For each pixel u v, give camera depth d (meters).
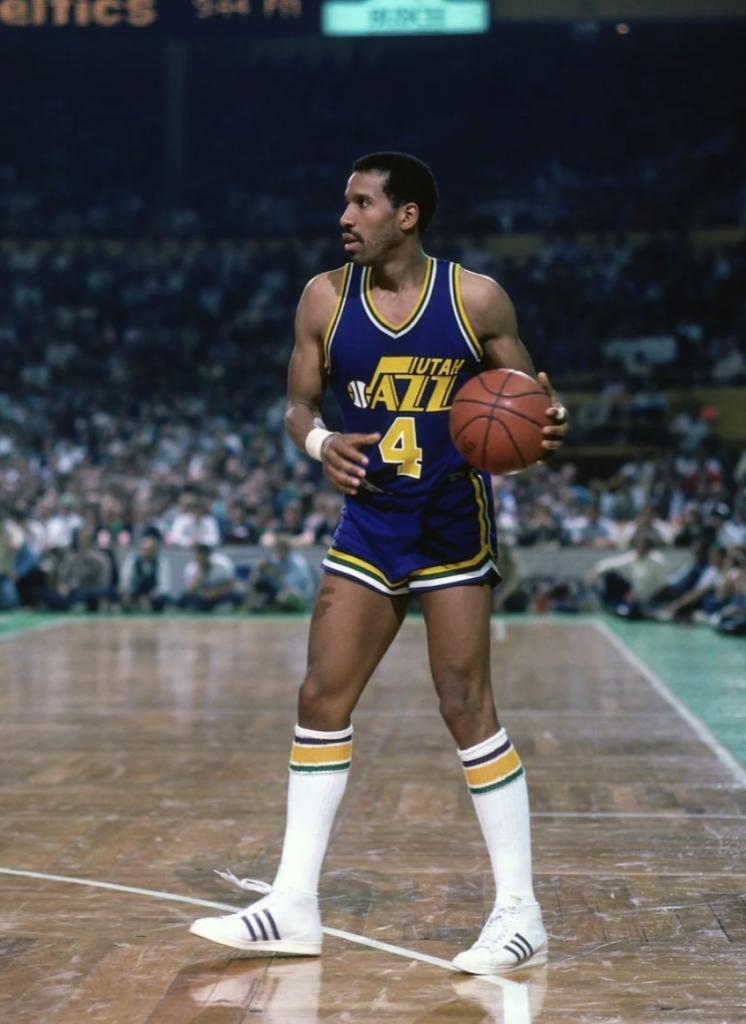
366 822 6.37
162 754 8.41
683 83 36.00
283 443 27.81
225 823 6.39
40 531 22.47
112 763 8.09
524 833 4.37
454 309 4.26
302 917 4.34
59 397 30.28
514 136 36.31
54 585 22.08
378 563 4.37
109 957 4.34
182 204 35.53
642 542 19.88
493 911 4.34
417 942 4.50
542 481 23.88
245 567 21.78
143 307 33.22
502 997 3.95
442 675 4.39
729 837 6.06
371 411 4.32
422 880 5.30
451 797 6.98
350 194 4.25
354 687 4.41
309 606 21.34
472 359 4.31
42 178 36.34
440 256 33.25
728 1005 3.88
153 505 22.45
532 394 4.13
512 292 31.92
